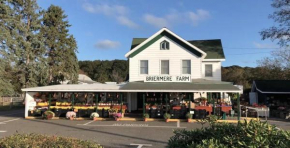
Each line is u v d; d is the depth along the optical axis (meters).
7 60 29.31
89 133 12.42
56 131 13.07
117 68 76.00
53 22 37.34
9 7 30.69
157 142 10.20
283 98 26.38
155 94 22.55
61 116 19.39
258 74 38.31
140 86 18.89
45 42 35.88
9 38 29.19
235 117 19.39
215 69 23.62
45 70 34.31
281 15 26.25
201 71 21.98
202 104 18.61
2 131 13.08
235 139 3.72
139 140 10.60
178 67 21.44
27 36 33.56
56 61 36.88
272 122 17.42
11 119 18.86
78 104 20.08
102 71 76.81
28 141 5.01
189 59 21.44
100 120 18.05
